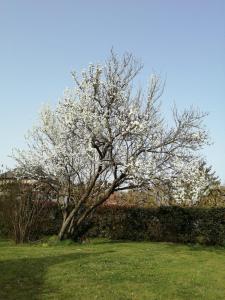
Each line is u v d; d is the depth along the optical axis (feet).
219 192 93.76
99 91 69.05
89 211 71.26
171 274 46.01
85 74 68.95
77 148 71.92
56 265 47.80
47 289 37.99
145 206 81.82
